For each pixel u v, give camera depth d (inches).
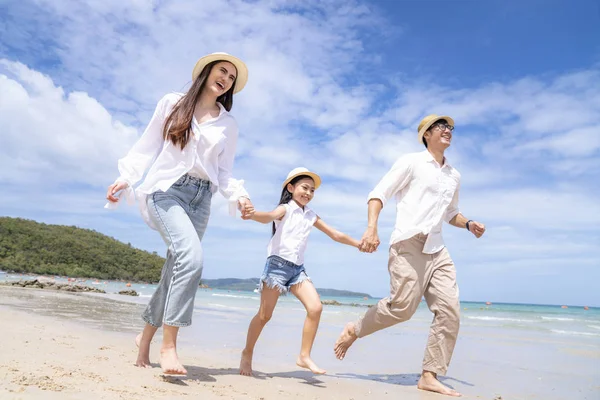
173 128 119.9
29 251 3535.9
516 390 147.5
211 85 128.6
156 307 125.3
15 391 80.7
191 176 124.1
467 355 237.5
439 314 147.1
